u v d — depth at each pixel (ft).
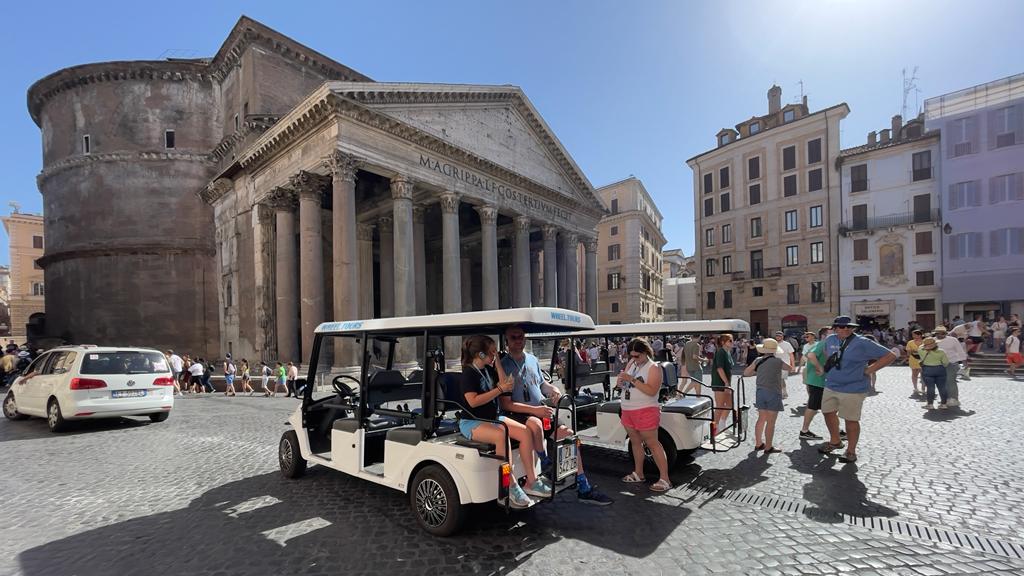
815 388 29.99
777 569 14.03
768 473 23.34
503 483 15.64
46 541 16.46
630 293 176.55
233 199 92.07
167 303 103.14
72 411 33.91
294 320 75.20
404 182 73.26
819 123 128.36
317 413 24.03
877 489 20.65
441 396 18.81
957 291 108.47
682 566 14.24
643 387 21.09
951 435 29.86
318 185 71.26
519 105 97.04
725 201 147.84
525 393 18.71
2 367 72.84
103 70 105.19
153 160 104.42
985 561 14.37
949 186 110.01
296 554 15.24
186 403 55.11
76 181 107.55
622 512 18.60
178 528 17.43
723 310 147.54
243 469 25.09
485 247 89.30
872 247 120.26
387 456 18.84
